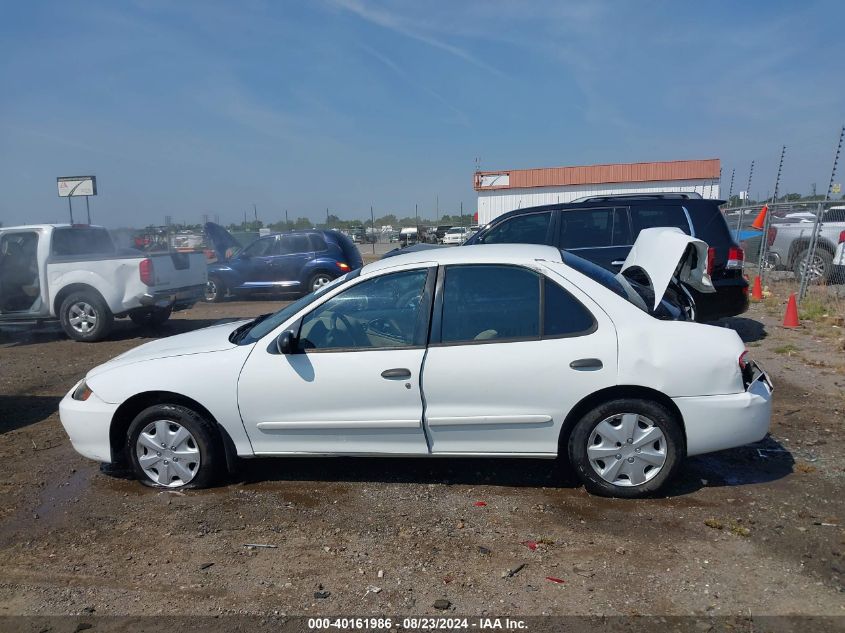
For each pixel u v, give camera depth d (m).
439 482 4.74
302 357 4.46
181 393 4.53
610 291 4.36
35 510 4.51
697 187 34.59
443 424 4.33
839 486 4.46
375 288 4.54
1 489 4.87
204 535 4.09
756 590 3.31
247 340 4.70
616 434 4.26
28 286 10.80
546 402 4.25
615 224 8.62
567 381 4.21
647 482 4.28
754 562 3.56
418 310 4.44
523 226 8.91
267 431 4.55
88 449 4.73
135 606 3.38
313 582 3.54
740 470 4.76
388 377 4.34
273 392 4.47
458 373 4.29
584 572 3.53
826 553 3.62
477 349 4.30
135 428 4.68
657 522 4.03
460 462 5.09
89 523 4.29
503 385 4.25
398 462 5.13
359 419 4.42
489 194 36.56
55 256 10.85
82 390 4.79
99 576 3.68
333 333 4.52
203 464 4.64
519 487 4.61
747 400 4.20
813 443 5.26
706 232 8.45
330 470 5.02
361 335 4.49
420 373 4.31
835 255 13.41
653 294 4.66
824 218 15.15
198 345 4.83
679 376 4.16
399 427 4.38
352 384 4.38
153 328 12.15
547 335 4.30
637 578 3.45
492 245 4.94
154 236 25.39
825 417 5.89
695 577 3.44
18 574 3.73
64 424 4.78
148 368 4.62
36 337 11.57
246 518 4.29
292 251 16.19
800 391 6.70
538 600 3.30
